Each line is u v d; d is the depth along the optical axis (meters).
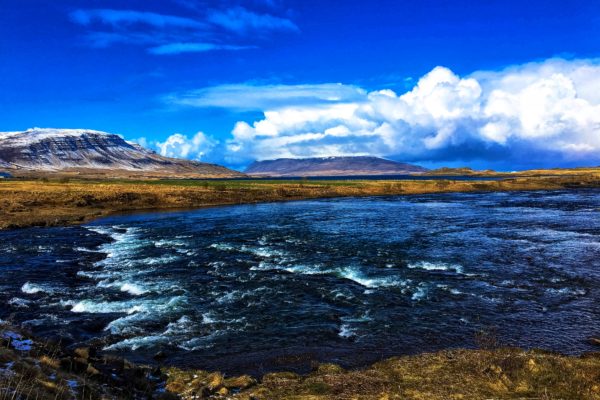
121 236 52.59
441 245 42.50
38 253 41.22
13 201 78.75
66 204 84.44
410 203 97.75
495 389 13.31
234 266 34.34
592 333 19.53
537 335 19.34
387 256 37.34
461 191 141.00
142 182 180.88
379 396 13.09
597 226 55.12
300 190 126.75
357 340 19.28
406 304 24.14
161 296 26.25
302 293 26.58
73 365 13.64
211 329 20.86
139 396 12.97
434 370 15.03
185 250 41.97
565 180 153.62
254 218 70.19
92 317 22.50
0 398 9.28
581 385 13.12
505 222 60.44
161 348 18.66
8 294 26.91
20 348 14.20
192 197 103.56
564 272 30.80
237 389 14.22
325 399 13.08
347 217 69.56
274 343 19.11
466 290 26.66
